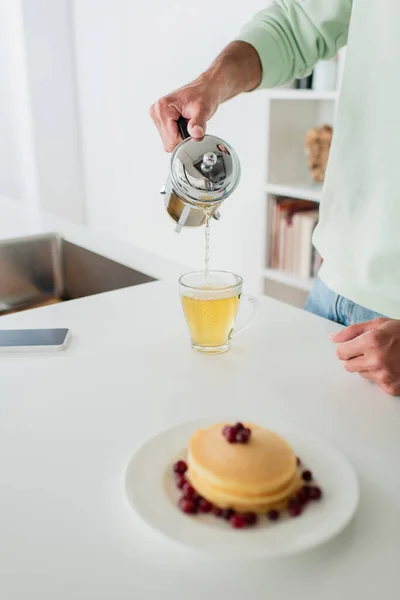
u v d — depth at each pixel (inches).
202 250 123.5
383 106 36.0
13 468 22.4
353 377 29.8
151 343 33.8
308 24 42.4
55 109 140.3
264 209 96.3
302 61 44.3
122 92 129.4
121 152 135.1
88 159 145.5
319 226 42.0
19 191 141.9
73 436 24.5
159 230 131.8
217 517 19.1
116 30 126.3
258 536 18.0
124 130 132.2
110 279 52.6
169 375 29.9
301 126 96.0
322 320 37.4
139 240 138.6
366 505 20.6
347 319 39.5
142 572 17.7
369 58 36.5
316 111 96.7
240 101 107.3
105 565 17.9
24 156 140.1
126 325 36.5
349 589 17.2
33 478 21.8
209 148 30.8
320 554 18.4
